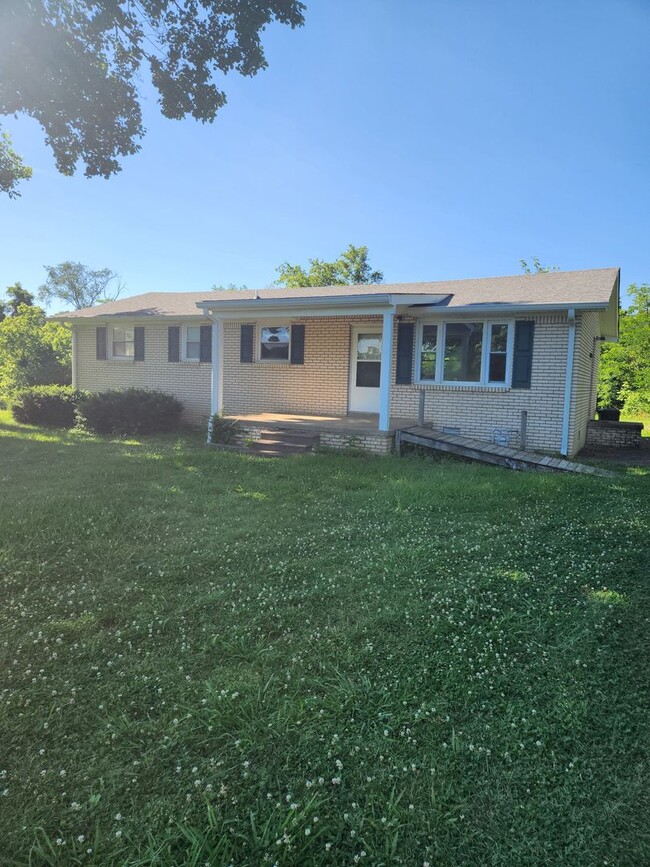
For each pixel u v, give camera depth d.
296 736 2.38
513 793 2.08
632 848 1.84
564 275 12.78
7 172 12.70
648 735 2.43
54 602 3.68
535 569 4.38
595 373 15.38
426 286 13.67
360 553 4.70
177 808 1.98
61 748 2.29
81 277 57.00
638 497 6.92
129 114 8.90
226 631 3.31
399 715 2.53
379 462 9.24
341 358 12.90
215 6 7.94
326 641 3.20
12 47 7.29
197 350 14.84
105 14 7.45
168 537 5.05
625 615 3.59
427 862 1.77
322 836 1.89
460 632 3.35
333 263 38.31
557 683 2.82
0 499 6.22
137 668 2.90
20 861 1.76
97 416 13.17
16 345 21.11
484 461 9.53
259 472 8.28
